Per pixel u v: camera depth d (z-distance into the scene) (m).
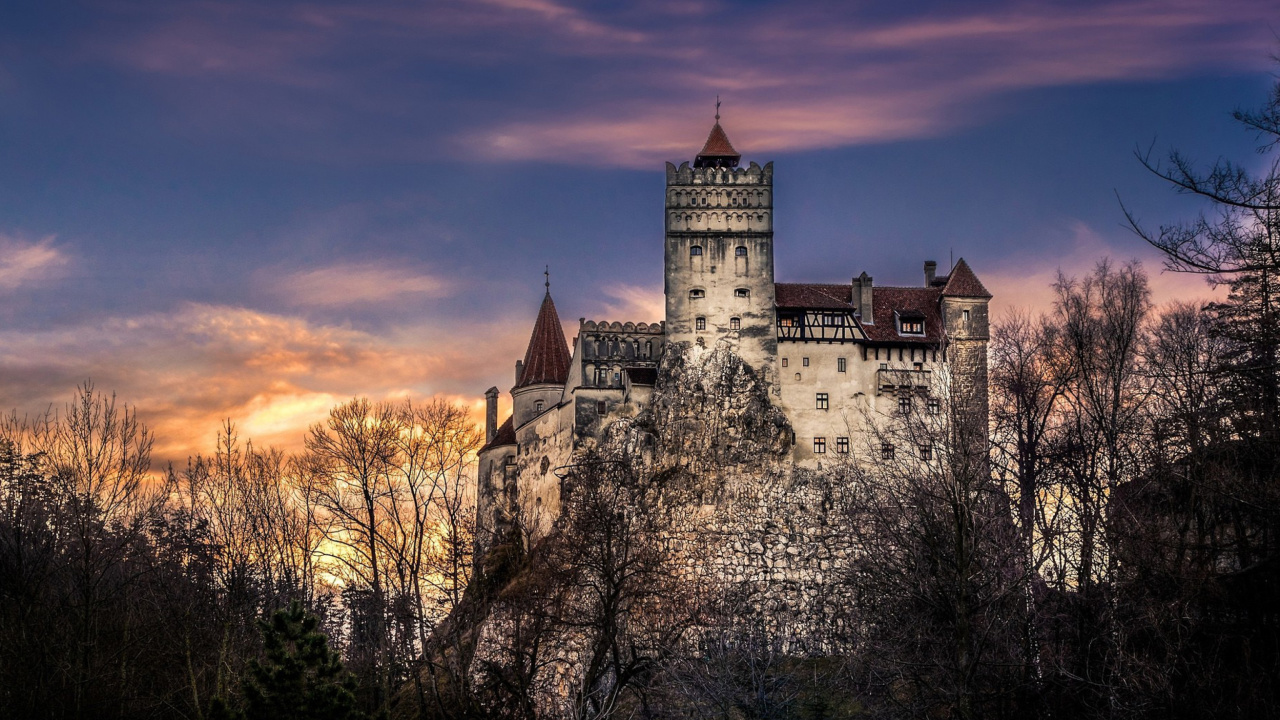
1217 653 42.72
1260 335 42.91
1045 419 53.59
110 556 56.41
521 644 52.47
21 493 57.75
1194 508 44.88
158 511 64.00
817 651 75.19
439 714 46.97
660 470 85.69
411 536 56.56
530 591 55.44
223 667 52.69
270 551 68.25
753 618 78.31
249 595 63.34
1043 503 51.53
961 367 67.19
